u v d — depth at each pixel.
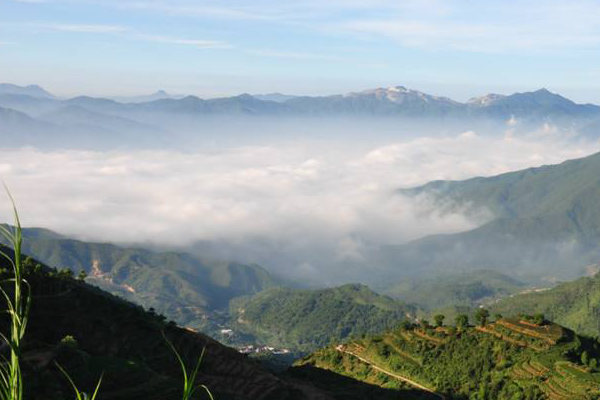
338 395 187.38
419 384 192.00
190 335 182.88
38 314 140.25
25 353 107.69
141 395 112.31
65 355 110.75
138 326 162.25
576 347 179.25
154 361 150.62
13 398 15.53
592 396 147.50
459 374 186.75
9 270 134.12
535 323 195.62
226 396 143.38
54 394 94.12
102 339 145.88
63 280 165.25
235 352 186.12
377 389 194.38
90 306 157.25
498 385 171.00
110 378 113.81
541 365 170.88
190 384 17.12
